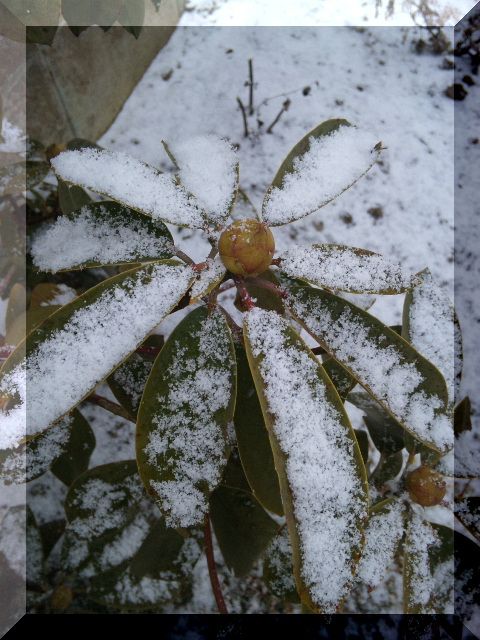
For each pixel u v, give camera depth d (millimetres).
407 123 547
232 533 281
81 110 460
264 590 373
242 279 211
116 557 288
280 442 180
